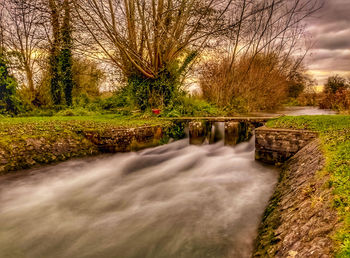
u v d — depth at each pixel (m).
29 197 6.61
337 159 4.14
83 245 4.41
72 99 20.31
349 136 5.74
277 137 8.32
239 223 4.77
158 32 13.50
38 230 4.95
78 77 21.14
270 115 17.67
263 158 8.75
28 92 18.52
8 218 5.46
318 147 5.70
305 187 3.85
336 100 23.89
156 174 8.60
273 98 25.81
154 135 11.52
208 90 21.67
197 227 4.78
